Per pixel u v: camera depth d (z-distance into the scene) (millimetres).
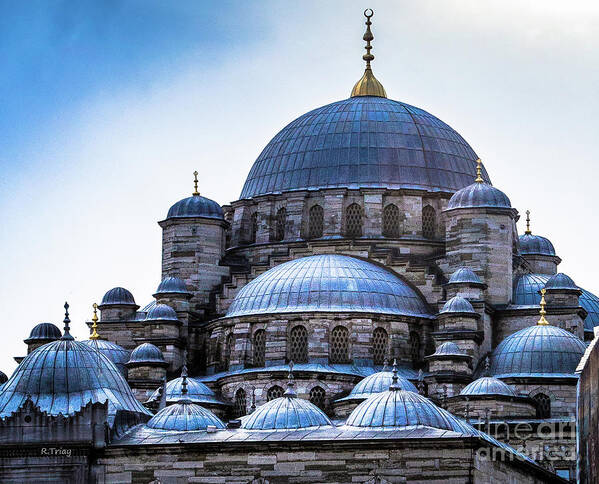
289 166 180500
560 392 156625
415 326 164375
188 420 136625
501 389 152625
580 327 166625
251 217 181375
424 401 132750
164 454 130250
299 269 167500
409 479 126188
